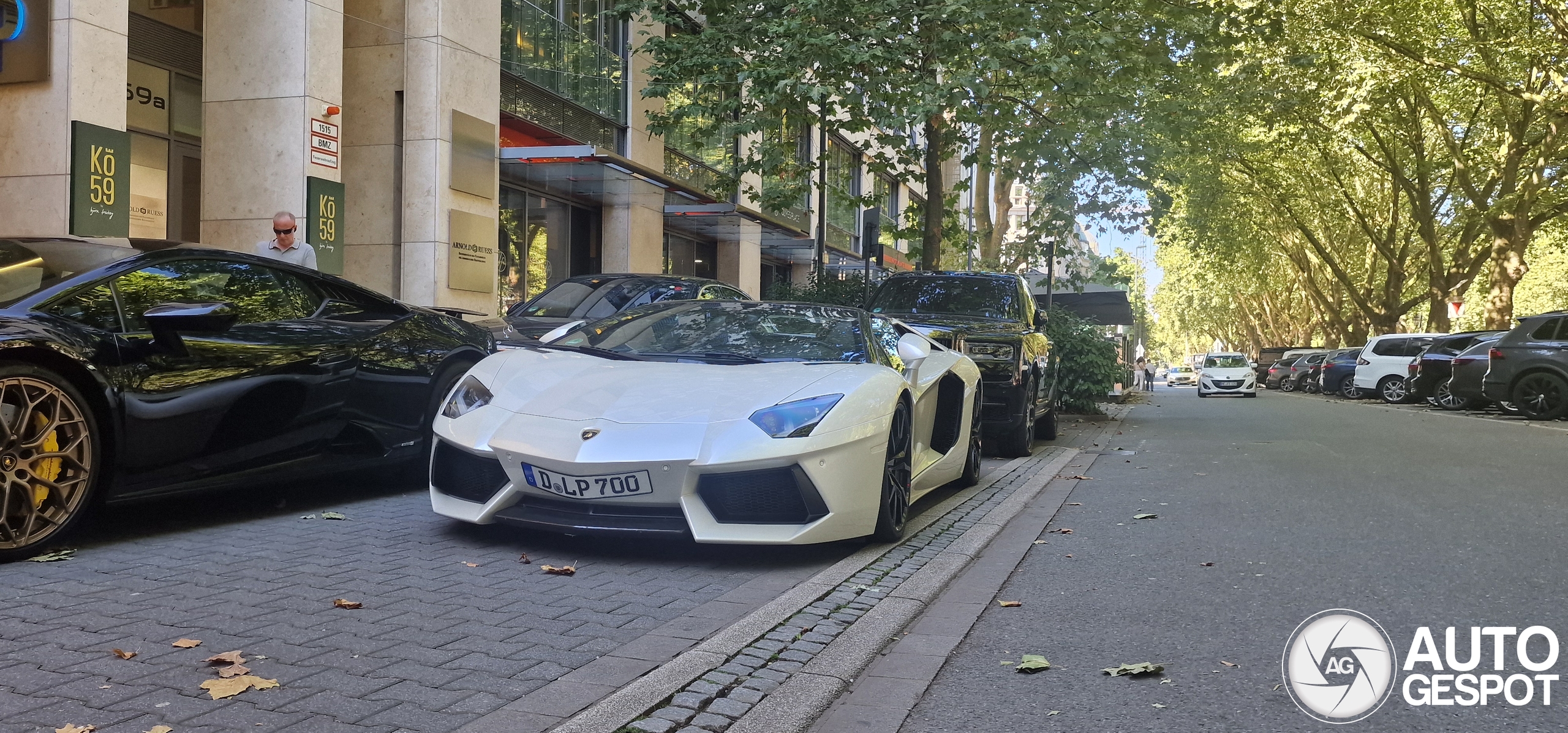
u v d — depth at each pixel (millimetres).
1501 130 25781
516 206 15992
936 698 3047
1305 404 23812
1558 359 15930
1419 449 10688
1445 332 29578
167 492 4664
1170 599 4234
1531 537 5520
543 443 4516
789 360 5352
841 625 3691
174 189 12195
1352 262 42625
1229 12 13641
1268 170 33406
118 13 9062
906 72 12750
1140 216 15875
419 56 13047
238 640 3199
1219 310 67688
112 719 2520
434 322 6441
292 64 11227
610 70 18266
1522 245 25375
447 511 4844
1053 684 3176
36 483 4117
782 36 12289
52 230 8688
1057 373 11945
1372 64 21469
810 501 4547
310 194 11242
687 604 3918
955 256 28688
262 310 5266
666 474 4387
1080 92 13805
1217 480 8016
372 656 3111
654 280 10719
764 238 23828
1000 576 4672
